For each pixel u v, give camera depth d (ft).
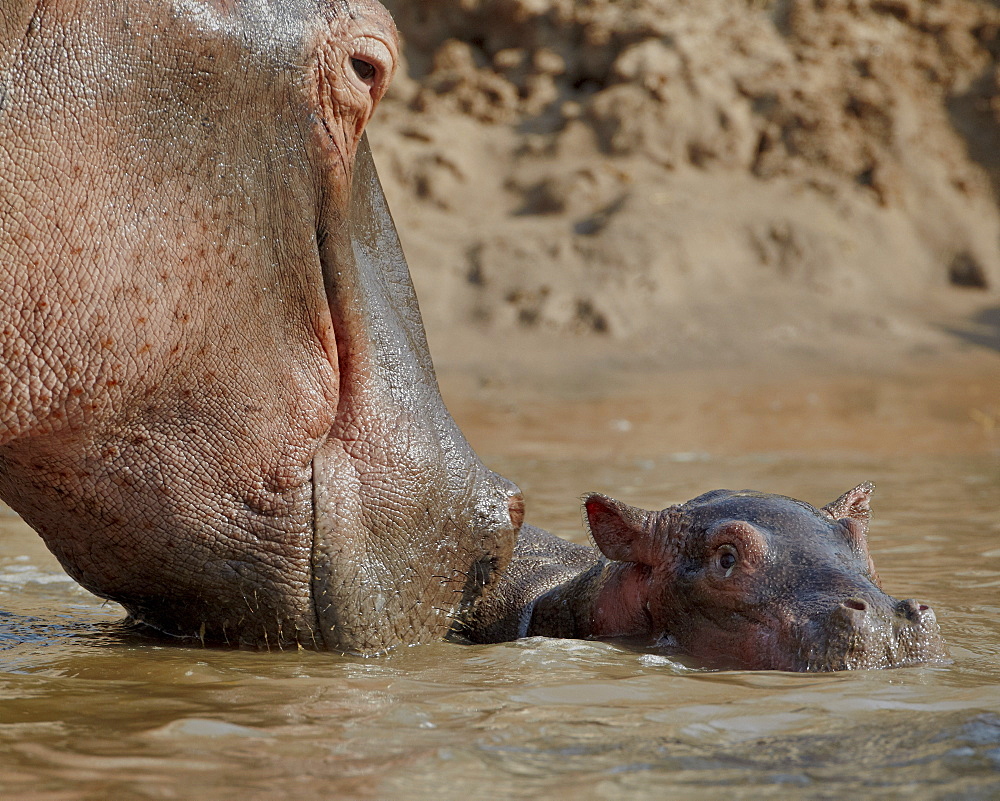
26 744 20.27
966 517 50.24
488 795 17.60
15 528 48.37
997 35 163.53
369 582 27.27
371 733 20.94
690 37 162.71
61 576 39.34
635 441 82.28
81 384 24.27
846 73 160.66
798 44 163.32
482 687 24.82
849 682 24.94
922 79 162.30
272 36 25.80
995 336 135.23
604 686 24.82
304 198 26.40
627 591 32.81
